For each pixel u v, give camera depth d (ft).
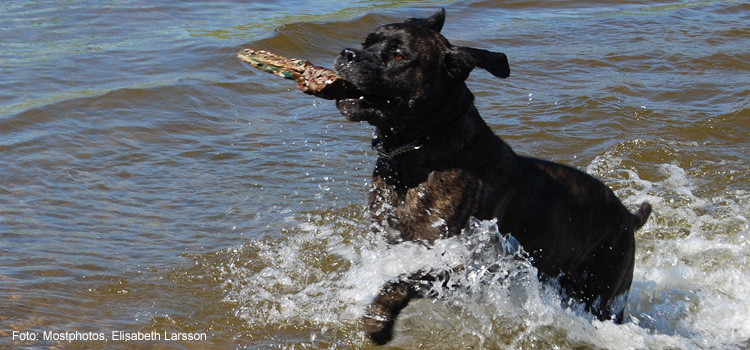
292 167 31.45
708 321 22.82
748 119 37.50
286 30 48.24
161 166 30.81
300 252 24.77
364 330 20.85
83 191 28.12
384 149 20.52
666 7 63.98
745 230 27.35
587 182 21.42
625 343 21.26
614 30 55.11
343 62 19.47
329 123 36.70
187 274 23.03
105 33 47.96
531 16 59.47
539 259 21.25
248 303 21.85
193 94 38.32
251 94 39.81
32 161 30.17
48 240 24.35
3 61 41.55
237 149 33.09
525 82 42.83
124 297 21.58
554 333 21.47
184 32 48.83
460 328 21.40
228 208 27.53
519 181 20.53
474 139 20.06
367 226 26.63
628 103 39.37
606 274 21.62
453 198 19.71
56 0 54.70
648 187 30.73
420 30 19.86
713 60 47.52
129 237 24.99
